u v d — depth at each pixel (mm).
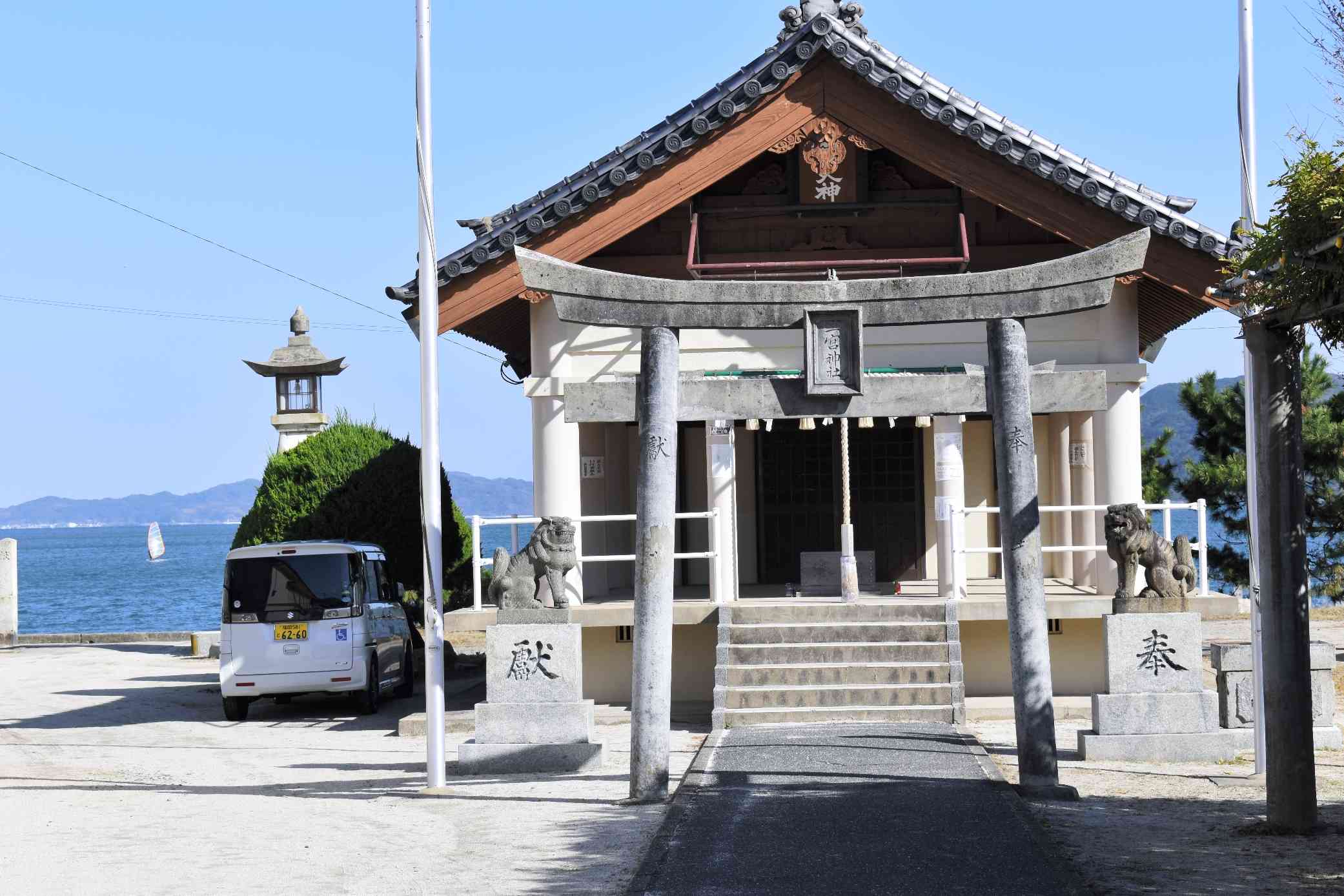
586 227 16656
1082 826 9812
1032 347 17094
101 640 33188
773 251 17859
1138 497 16844
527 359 22672
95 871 8914
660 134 16578
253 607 18969
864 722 14844
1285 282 8914
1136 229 16266
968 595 17719
